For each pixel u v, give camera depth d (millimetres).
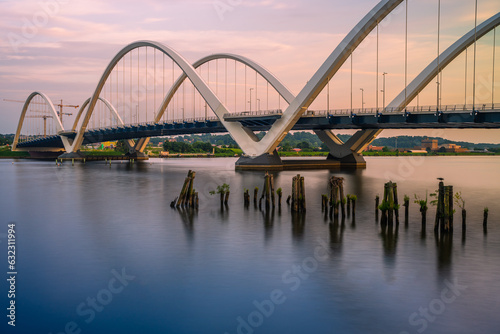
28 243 20859
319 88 65250
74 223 26141
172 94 102188
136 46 93625
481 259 17703
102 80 109875
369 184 51312
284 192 40469
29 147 175000
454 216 28156
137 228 24328
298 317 12188
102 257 18250
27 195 41469
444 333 11250
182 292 14086
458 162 138500
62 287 14562
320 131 90375
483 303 13102
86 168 93312
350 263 17172
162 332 11422
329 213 28641
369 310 12625
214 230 23562
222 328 11594
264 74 73625
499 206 33375
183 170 83375
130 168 92688
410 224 24828
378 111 61406
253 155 77812
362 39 58281
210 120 84438
